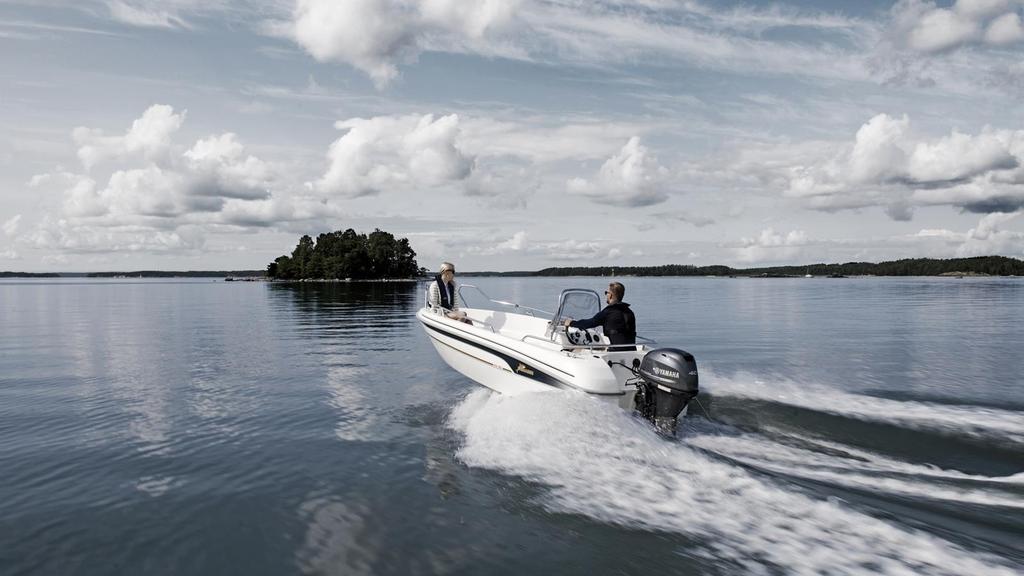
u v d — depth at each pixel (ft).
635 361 20.47
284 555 10.65
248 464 15.81
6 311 88.12
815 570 9.63
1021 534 10.96
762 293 162.61
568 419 17.46
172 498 13.42
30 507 12.87
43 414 21.33
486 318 29.96
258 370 31.19
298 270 449.48
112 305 107.14
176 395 24.76
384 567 10.15
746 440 17.84
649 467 14.76
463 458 15.99
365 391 25.72
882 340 45.98
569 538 11.03
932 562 9.84
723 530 11.22
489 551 10.62
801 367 31.99
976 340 45.42
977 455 16.30
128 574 10.00
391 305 103.65
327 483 14.32
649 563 10.00
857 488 13.56
